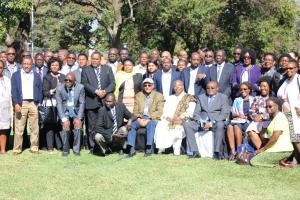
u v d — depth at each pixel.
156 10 29.77
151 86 9.37
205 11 29.33
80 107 9.12
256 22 32.84
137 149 9.38
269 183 7.04
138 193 6.52
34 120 9.12
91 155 9.06
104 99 9.05
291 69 8.19
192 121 9.08
